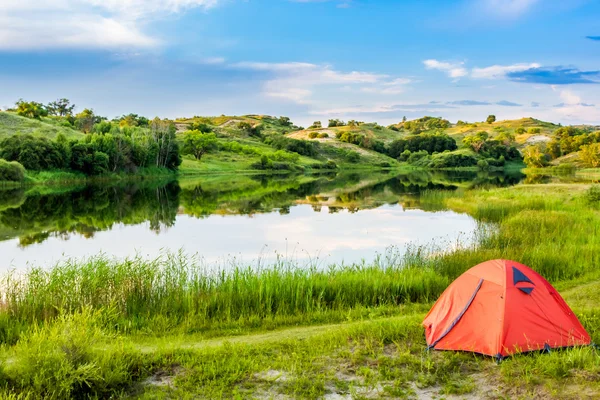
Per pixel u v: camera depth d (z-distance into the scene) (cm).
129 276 1204
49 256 1998
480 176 9225
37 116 11812
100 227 2844
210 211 3653
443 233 2508
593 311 984
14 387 681
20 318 1041
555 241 1870
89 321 846
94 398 677
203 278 1288
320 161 14700
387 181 7675
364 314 1098
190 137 11475
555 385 666
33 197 4756
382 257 1892
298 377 716
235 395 665
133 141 8925
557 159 13700
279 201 4444
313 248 2128
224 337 959
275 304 1155
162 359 781
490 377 705
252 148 13488
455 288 873
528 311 790
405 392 668
